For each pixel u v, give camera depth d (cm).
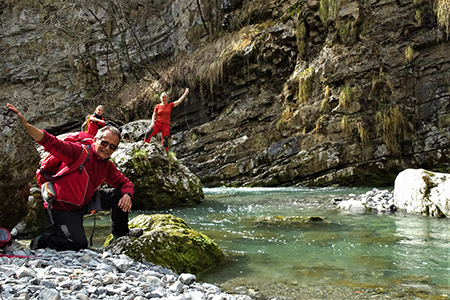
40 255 257
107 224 512
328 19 1200
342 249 345
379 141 1038
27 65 2109
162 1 1911
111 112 1772
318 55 1223
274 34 1332
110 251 293
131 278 232
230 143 1293
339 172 1052
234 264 311
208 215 579
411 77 1054
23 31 2133
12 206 290
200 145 1346
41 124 2030
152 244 300
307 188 1028
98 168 299
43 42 2105
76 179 285
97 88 2025
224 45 1488
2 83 2123
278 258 323
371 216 514
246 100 1359
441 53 1030
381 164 1029
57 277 204
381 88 1069
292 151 1123
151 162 709
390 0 1114
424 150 1014
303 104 1177
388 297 225
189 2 1750
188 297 208
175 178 741
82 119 1986
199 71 1462
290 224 473
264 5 1466
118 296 196
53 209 290
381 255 319
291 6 1323
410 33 1079
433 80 1034
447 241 359
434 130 1012
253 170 1192
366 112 1069
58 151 274
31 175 293
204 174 1284
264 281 265
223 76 1412
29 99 2047
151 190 697
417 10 1069
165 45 1872
